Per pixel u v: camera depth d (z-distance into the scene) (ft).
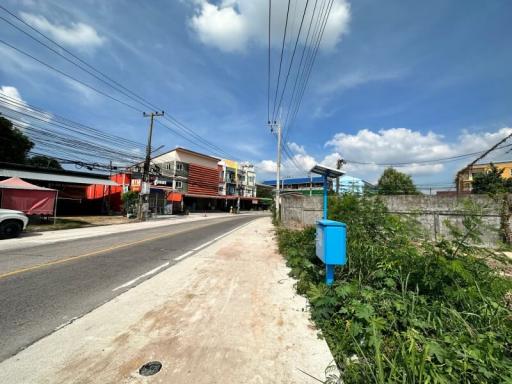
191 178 139.64
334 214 24.00
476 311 10.24
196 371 8.21
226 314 12.30
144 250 28.02
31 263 21.20
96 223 58.95
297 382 7.87
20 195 44.75
